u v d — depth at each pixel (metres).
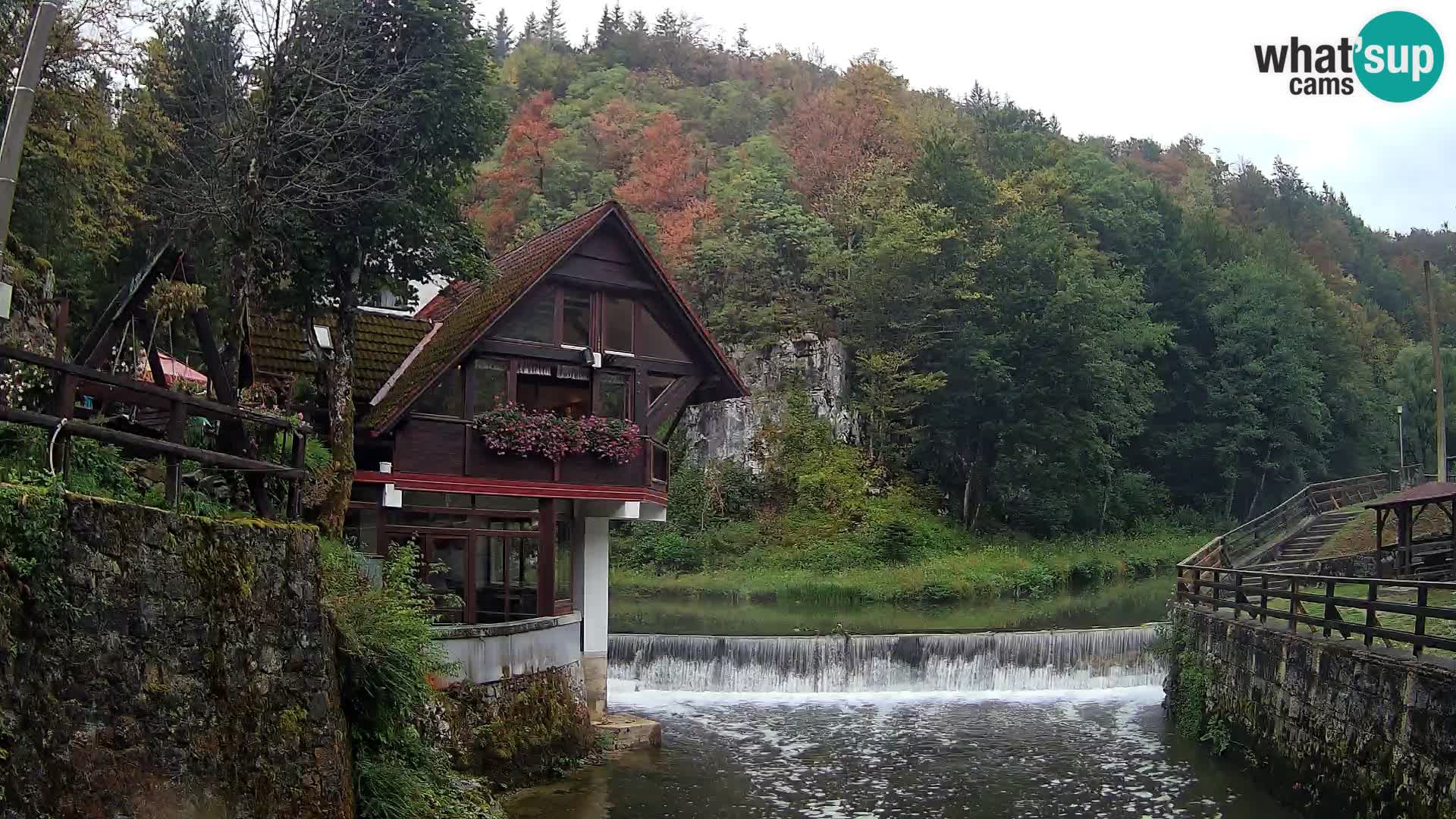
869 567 49.91
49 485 7.53
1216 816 15.98
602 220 20.89
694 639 26.81
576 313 21.17
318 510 17.36
